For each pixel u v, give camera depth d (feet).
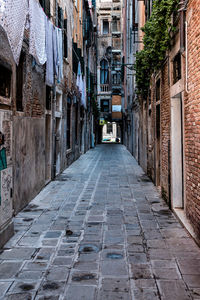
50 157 36.09
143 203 25.63
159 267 13.65
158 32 23.49
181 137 22.94
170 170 23.52
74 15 57.26
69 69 50.26
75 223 20.20
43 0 30.30
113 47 133.08
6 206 16.85
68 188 31.99
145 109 44.04
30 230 18.76
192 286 11.99
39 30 23.40
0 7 14.57
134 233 18.17
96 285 12.12
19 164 22.85
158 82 31.63
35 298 11.21
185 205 19.99
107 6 134.62
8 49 18.28
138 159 54.54
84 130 79.41
